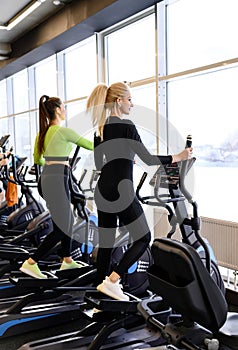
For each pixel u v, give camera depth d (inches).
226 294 142.1
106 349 101.5
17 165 182.4
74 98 240.2
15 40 267.6
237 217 151.6
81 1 186.1
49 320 121.3
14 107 338.6
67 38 215.0
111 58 211.2
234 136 149.7
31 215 187.5
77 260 148.5
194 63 162.4
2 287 141.6
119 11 173.8
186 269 67.6
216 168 158.7
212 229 145.7
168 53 174.6
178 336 72.2
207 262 84.5
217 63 144.3
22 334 117.3
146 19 183.3
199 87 162.4
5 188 202.4
